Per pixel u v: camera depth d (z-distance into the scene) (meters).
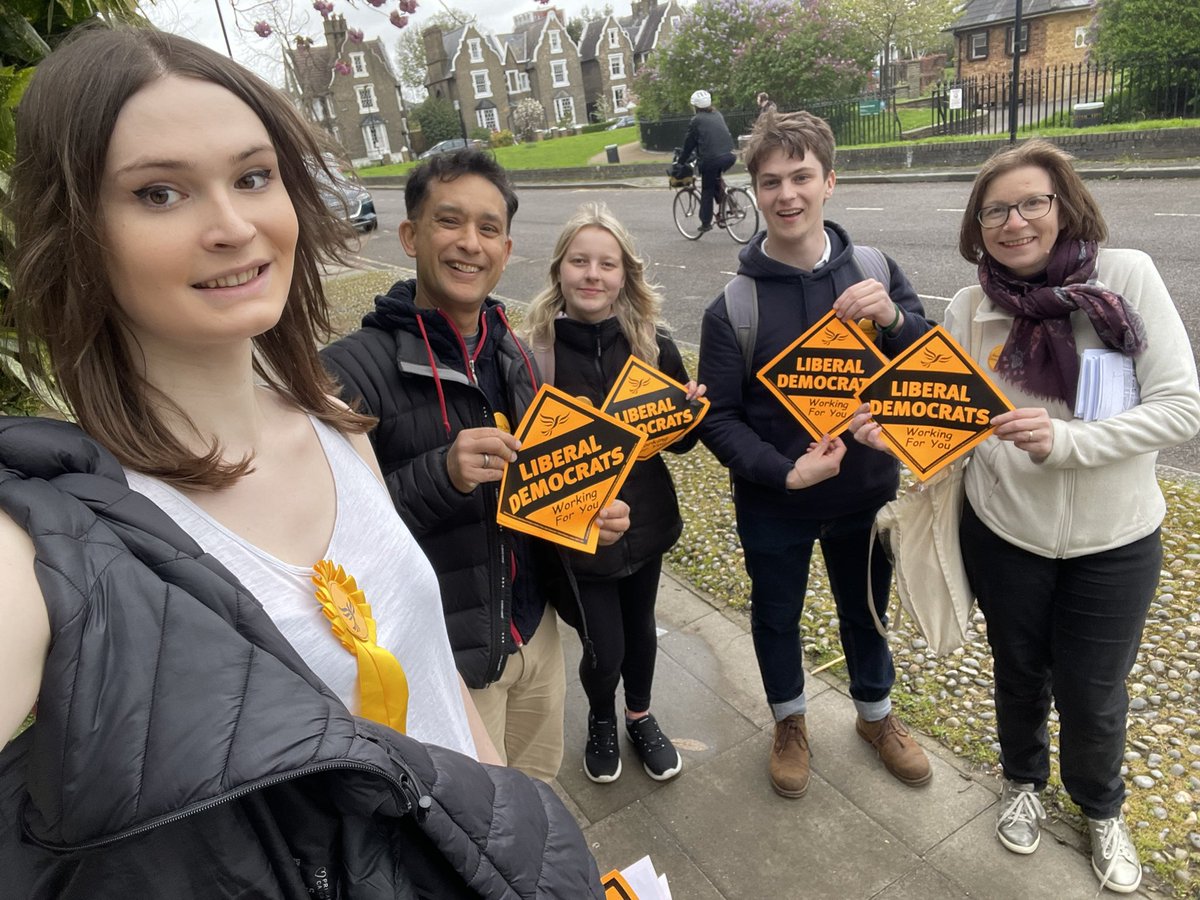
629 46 54.06
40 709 0.60
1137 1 13.71
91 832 0.59
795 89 19.98
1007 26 25.11
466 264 1.74
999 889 2.05
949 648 2.15
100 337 0.81
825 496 2.22
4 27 1.42
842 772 2.48
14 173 0.76
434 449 1.75
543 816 0.92
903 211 11.30
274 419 1.01
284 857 0.70
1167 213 8.70
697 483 4.61
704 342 2.30
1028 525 1.85
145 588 0.65
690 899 2.14
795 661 2.46
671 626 3.35
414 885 0.79
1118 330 1.72
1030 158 1.76
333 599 0.90
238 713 0.64
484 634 1.81
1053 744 2.49
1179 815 2.19
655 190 18.22
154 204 0.75
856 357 2.03
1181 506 3.61
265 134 0.82
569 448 1.88
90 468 0.72
